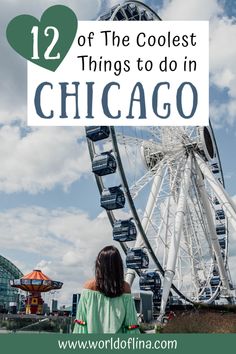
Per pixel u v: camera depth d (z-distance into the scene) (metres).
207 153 50.06
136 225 40.31
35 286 56.97
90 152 42.12
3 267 123.44
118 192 42.56
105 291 4.41
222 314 30.64
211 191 53.62
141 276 45.88
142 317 39.09
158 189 47.53
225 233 67.38
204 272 53.88
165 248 45.34
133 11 46.28
